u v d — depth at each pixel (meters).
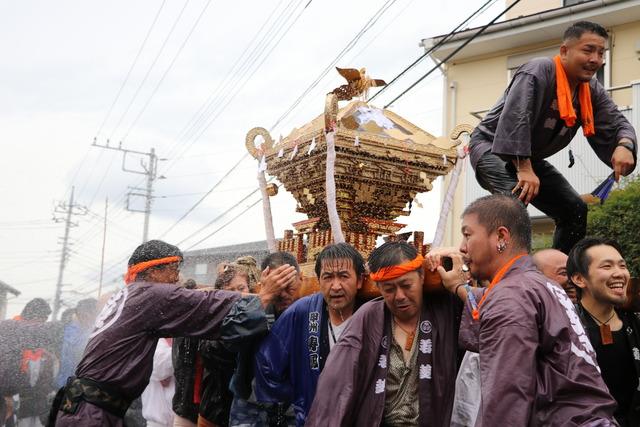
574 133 3.45
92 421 3.00
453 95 14.59
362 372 2.64
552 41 13.55
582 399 1.94
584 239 3.11
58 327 5.72
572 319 2.10
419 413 2.56
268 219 4.31
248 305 3.08
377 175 3.85
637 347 3.06
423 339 2.64
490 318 2.08
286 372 3.06
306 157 3.92
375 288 3.00
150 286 3.21
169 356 4.38
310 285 3.50
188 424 3.85
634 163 3.27
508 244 2.32
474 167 3.52
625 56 12.78
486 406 1.96
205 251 12.42
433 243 3.89
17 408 5.67
